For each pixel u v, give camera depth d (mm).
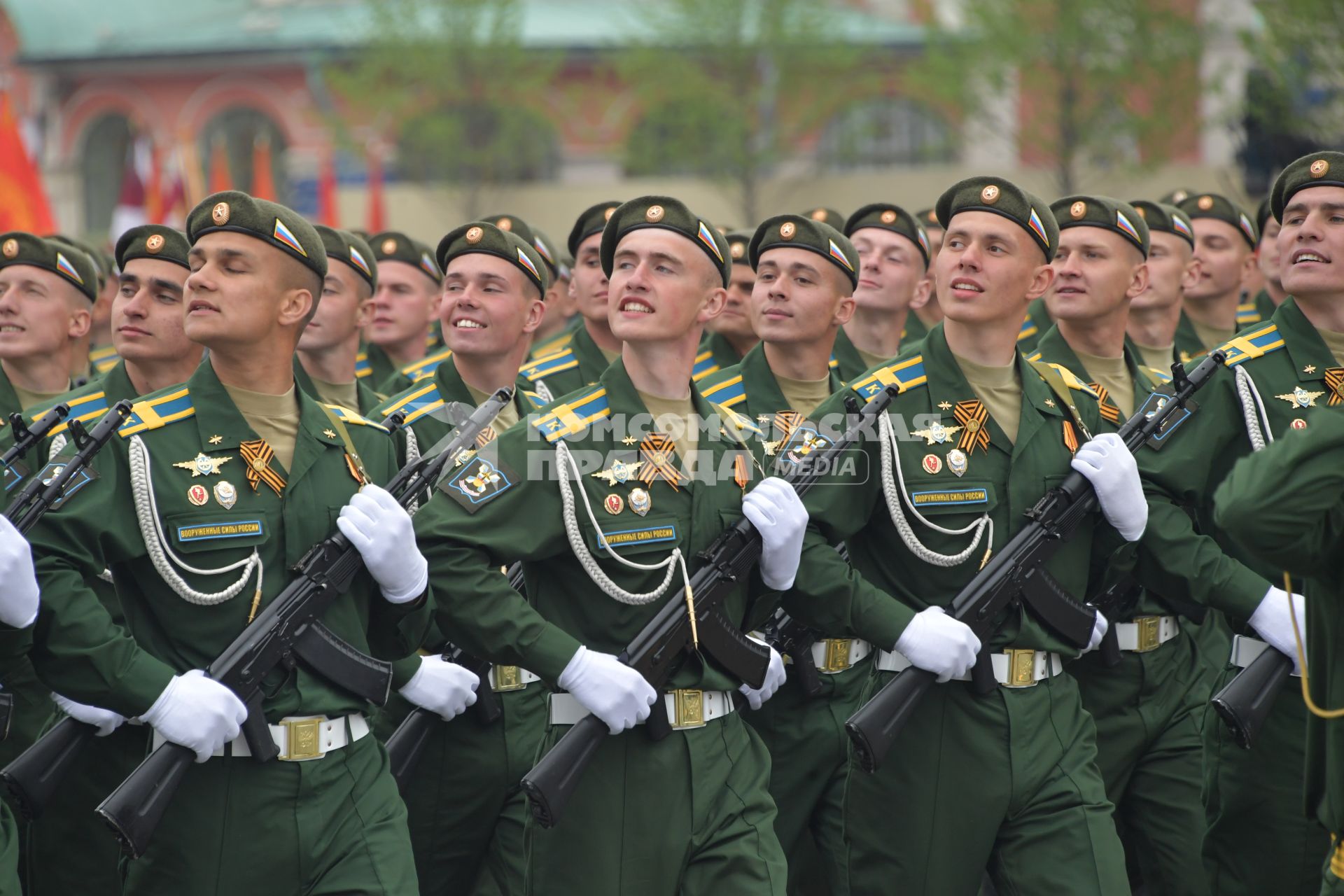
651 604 18734
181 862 17094
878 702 19375
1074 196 26438
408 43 131250
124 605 17672
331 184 94312
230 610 17484
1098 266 26000
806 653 24656
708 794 18812
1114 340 26703
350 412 19438
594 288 31281
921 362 20969
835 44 127562
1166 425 21875
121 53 151500
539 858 18578
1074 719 20750
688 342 19531
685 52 128625
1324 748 17828
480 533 18250
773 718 25062
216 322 17531
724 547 18953
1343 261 22219
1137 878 26562
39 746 18938
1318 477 15625
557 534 18531
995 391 21031
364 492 18031
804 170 135875
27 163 48031
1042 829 20031
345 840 17750
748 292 31031
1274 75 70125
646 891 18422
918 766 20047
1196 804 24516
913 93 131000
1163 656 24875
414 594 18234
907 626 19484
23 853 21359
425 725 22938
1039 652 20406
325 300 28656
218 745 16734
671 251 19078
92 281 28031
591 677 17844
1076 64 102688
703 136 130500
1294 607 20656
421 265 35219
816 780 25047
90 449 16719
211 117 153625
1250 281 42781
